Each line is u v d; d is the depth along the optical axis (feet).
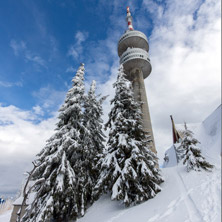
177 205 28.22
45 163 41.93
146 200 37.04
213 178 36.14
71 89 58.65
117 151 41.45
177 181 42.65
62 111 56.59
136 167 39.91
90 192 51.49
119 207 39.45
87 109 68.13
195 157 48.88
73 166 48.26
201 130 114.83
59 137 50.93
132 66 170.40
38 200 39.73
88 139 57.21
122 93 52.39
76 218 41.34
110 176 40.45
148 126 117.50
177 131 144.46
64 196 41.29
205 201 26.04
